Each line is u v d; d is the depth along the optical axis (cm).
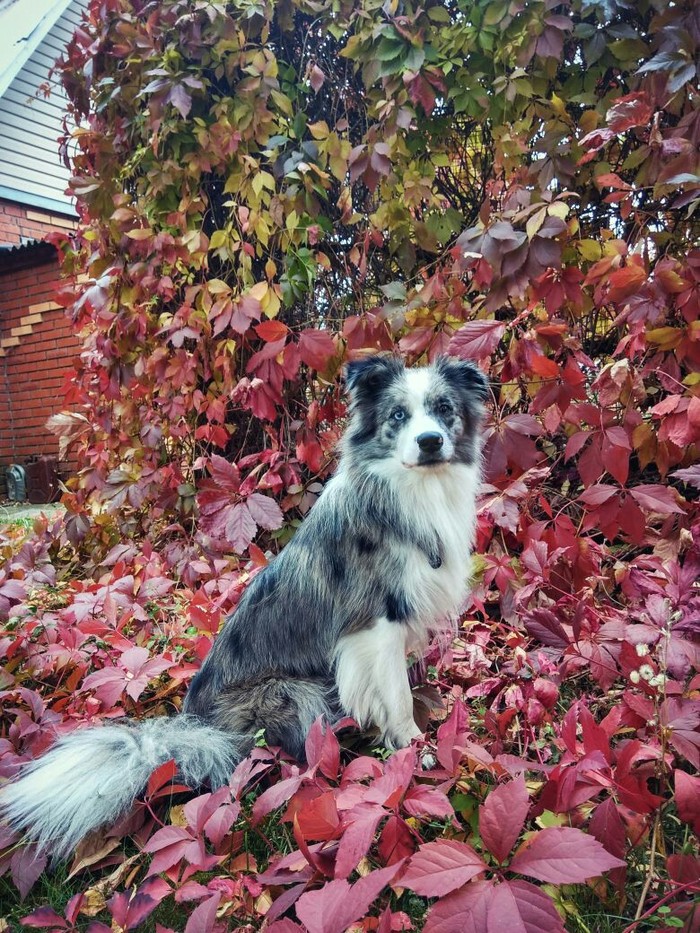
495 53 321
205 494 331
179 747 214
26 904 186
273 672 247
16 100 1012
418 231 348
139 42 368
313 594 247
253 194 360
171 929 155
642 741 176
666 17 284
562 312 329
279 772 225
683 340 265
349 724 217
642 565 249
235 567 360
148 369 394
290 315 406
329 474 382
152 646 313
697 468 224
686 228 330
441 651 272
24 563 379
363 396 263
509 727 222
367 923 151
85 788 197
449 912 118
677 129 269
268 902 161
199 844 157
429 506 241
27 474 939
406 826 154
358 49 334
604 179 268
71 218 1097
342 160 352
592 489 254
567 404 279
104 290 394
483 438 286
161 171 385
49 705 275
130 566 371
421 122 348
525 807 129
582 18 302
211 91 382
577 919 153
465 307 321
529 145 336
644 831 164
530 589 241
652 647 210
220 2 350
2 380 984
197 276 421
